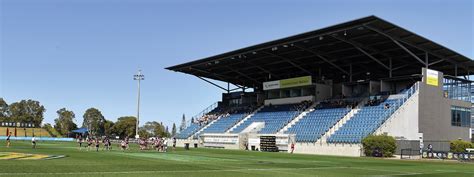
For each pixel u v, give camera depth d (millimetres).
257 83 93125
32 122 158750
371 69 74062
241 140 69875
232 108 91188
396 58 65438
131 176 20844
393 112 56281
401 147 51656
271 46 62219
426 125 58094
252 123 76562
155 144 57688
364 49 59969
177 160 34438
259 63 76250
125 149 56844
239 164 31703
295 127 66938
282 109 76688
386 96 62406
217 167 28109
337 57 67312
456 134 62312
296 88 76875
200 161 33875
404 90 62844
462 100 64500
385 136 51219
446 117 61031
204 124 87750
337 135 57906
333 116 64500
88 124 173125
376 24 49500
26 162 27469
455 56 62031
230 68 81312
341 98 70750
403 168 31750
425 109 58281
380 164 36062
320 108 69562
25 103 159625
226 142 72875
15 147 53281
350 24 49844
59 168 23812
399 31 51500
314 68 77688
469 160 44438
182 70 84438
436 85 60375
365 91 69438
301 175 24062
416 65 68812
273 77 86750
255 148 66875
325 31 53250
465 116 64688
